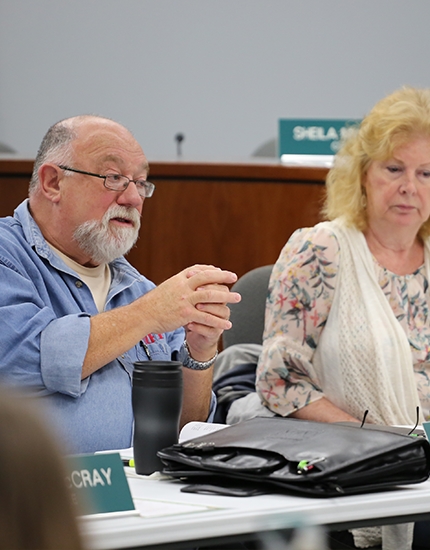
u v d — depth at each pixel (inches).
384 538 142.5
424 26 517.7
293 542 52.3
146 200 269.3
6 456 29.6
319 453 94.6
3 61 477.7
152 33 490.9
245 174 271.7
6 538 29.3
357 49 512.7
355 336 182.5
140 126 493.7
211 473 96.7
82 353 136.9
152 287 173.8
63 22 481.7
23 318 140.1
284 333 186.1
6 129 479.8
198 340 151.0
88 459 82.8
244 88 503.2
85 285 156.5
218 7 496.7
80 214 156.7
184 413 156.0
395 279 190.2
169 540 79.0
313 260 186.2
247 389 197.2
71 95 485.4
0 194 260.7
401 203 185.9
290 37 505.7
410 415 181.6
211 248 273.3
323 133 309.4
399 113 183.5
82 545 30.7
